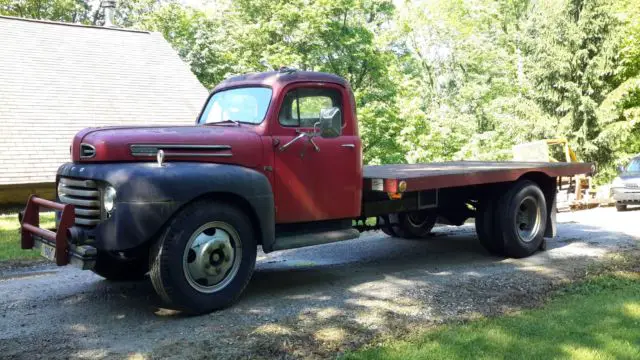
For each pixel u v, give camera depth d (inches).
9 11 1285.7
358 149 237.9
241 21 1140.5
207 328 178.1
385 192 242.8
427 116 1031.0
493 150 949.2
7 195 581.6
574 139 850.8
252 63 1072.2
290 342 164.4
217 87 247.6
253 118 221.1
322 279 245.6
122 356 155.7
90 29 810.2
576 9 862.5
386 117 1029.8
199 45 1173.1
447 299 209.5
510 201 281.6
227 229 197.0
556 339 161.6
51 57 722.2
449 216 313.4
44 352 159.9
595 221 431.2
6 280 250.2
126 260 231.0
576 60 845.8
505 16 1360.7
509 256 287.4
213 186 189.9
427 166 332.8
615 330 169.0
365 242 346.9
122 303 210.4
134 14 1409.9
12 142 597.9
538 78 884.0
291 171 218.5
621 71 852.6
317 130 226.5
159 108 716.7
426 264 276.7
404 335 169.6
